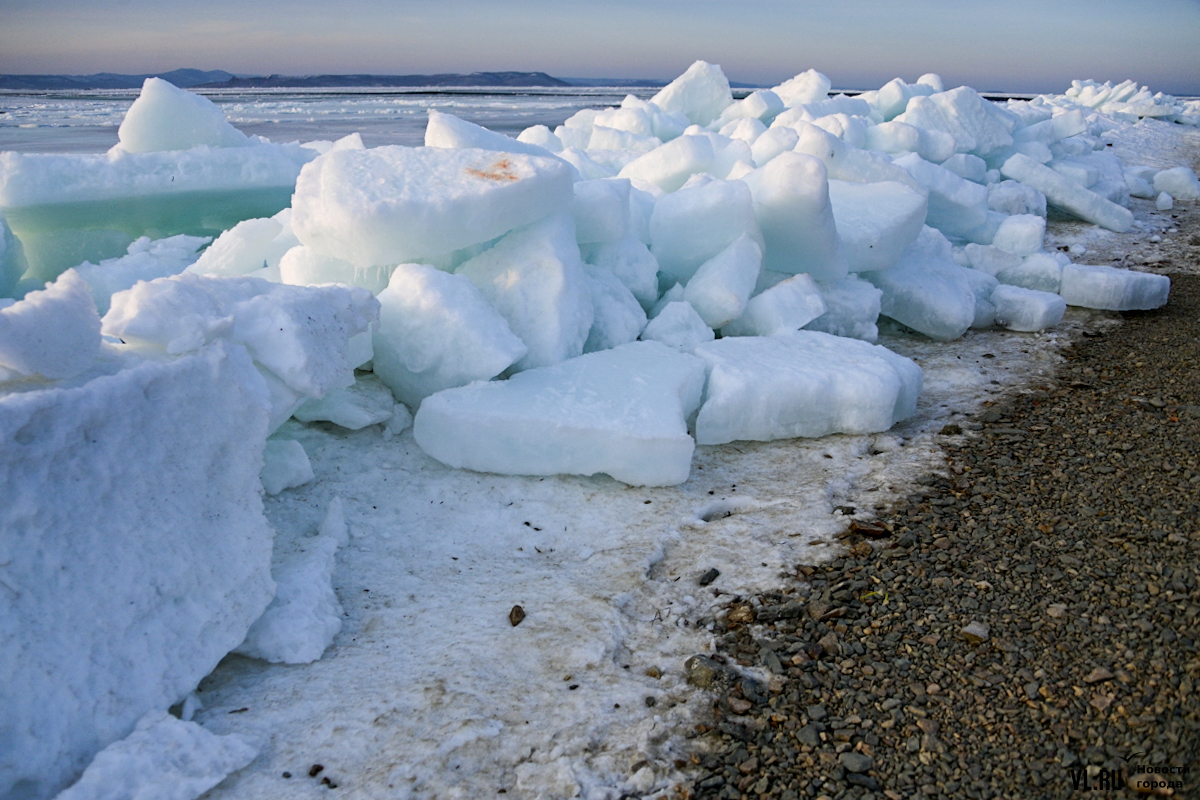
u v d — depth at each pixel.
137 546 1.93
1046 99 15.66
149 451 1.99
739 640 2.26
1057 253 7.29
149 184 6.50
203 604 2.04
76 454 1.84
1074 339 5.04
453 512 2.99
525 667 2.16
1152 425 3.51
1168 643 2.10
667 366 3.57
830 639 2.23
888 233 4.81
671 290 4.50
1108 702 1.93
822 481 3.20
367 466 3.24
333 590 2.49
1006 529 2.73
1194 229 8.54
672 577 2.59
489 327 3.38
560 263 3.66
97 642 1.82
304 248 3.87
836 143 5.51
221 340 2.26
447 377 3.43
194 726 1.82
